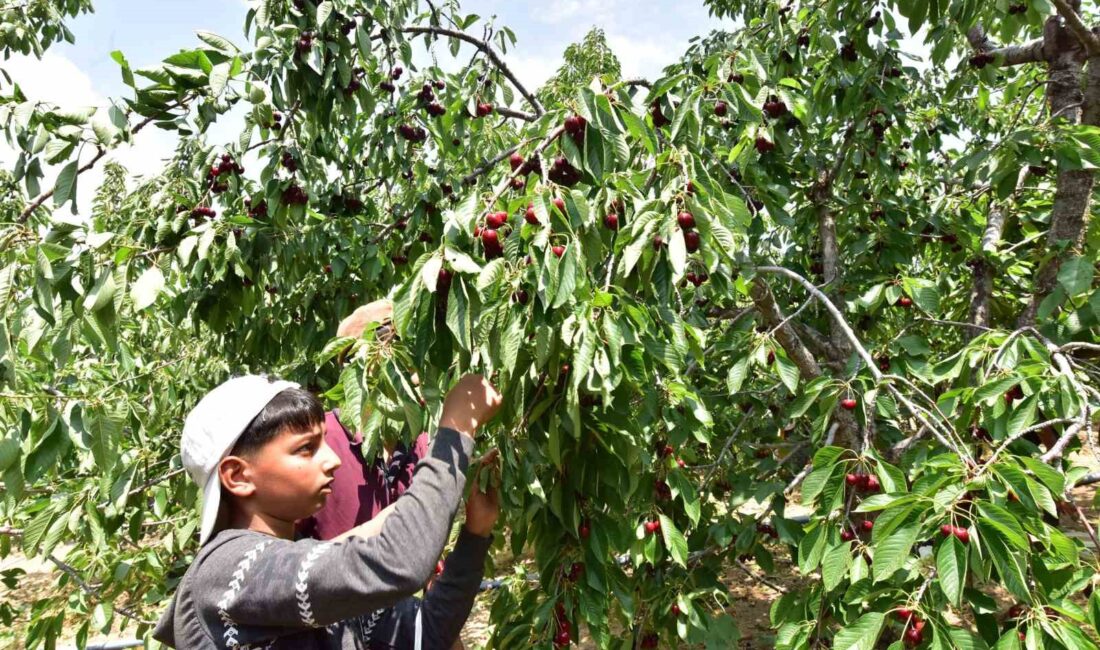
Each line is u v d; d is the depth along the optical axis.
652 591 2.89
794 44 3.52
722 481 3.49
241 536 1.12
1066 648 1.57
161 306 4.63
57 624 3.35
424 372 1.53
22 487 2.40
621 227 1.92
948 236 3.84
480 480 1.50
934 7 3.07
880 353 3.34
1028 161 2.91
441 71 3.62
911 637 1.78
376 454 1.68
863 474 2.19
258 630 1.06
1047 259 3.06
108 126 1.97
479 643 5.11
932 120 4.59
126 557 3.49
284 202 2.86
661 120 2.39
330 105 2.98
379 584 1.00
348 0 2.93
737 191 3.05
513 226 1.67
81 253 2.08
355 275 3.51
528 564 4.92
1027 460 1.65
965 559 1.57
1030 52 3.46
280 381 1.26
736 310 4.03
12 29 4.65
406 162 3.68
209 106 2.17
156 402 4.12
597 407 1.77
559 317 1.61
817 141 4.16
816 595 2.25
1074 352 2.77
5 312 1.99
